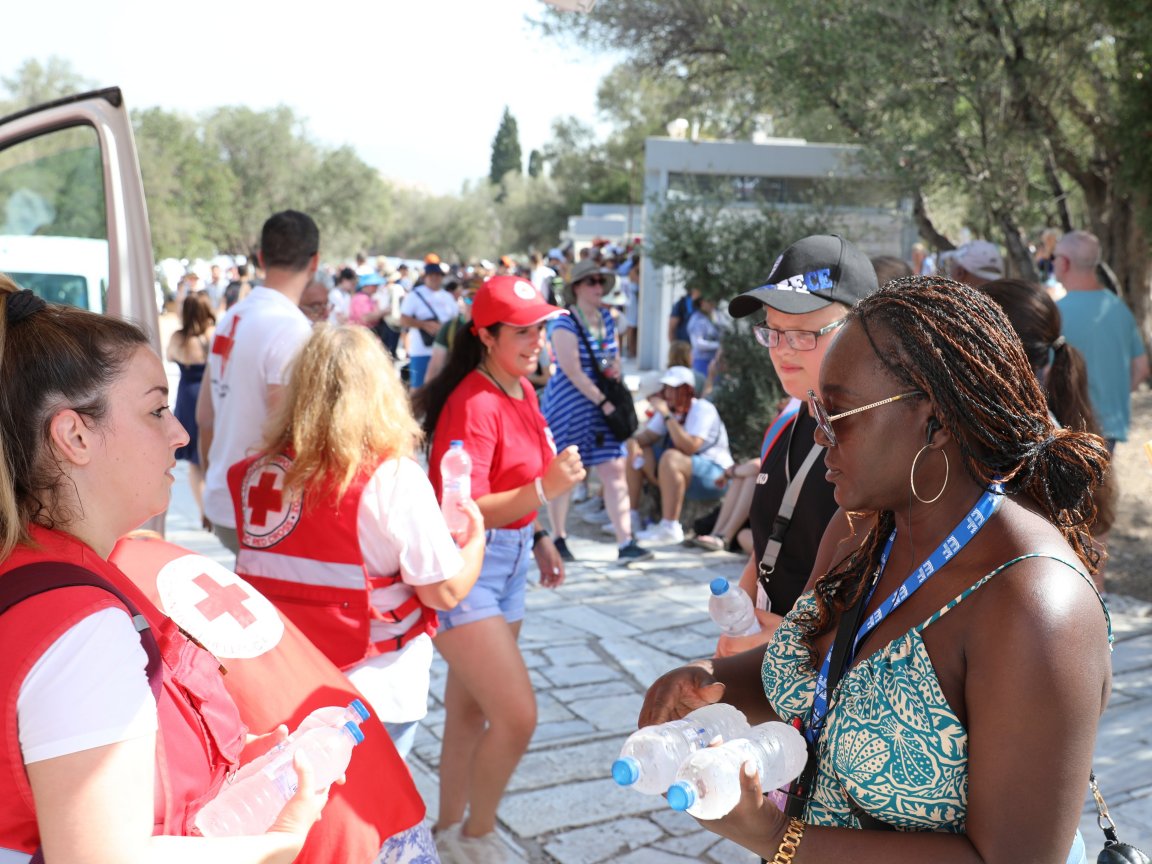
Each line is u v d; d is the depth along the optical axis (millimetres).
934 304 1562
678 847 3828
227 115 56312
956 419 1539
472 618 3406
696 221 10984
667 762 1644
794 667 1857
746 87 13656
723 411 9203
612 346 7887
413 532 2906
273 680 2219
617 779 1593
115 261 3715
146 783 1507
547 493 3549
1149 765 4328
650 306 18828
